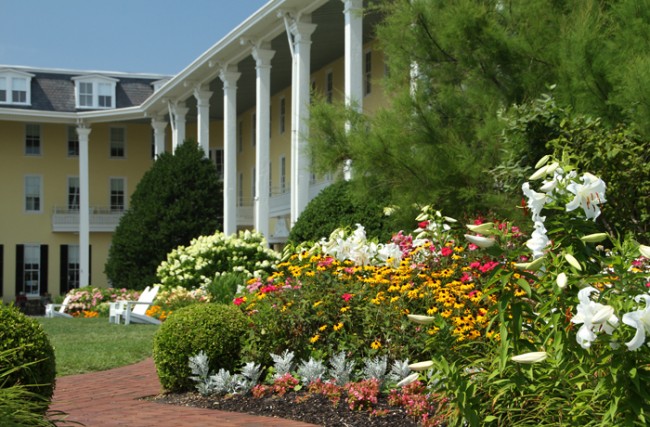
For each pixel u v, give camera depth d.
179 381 8.30
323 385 7.14
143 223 26.72
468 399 4.43
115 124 40.62
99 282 39.59
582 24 8.70
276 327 8.14
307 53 20.30
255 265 19.39
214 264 19.56
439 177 9.67
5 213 38.69
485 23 9.65
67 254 39.34
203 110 29.08
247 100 34.72
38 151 39.47
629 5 8.40
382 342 7.56
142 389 8.84
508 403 4.57
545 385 4.28
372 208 14.52
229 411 7.12
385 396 6.79
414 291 7.27
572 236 4.01
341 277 8.17
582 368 3.94
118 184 40.66
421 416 6.07
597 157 7.38
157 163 28.27
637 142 7.73
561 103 8.72
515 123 8.21
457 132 10.10
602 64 8.43
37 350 5.92
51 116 36.34
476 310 6.69
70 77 39.88
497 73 9.92
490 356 4.92
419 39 10.34
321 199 15.64
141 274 26.45
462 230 8.06
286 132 32.62
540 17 9.61
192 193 27.23
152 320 18.41
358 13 11.40
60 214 38.88
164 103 32.91
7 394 4.52
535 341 4.46
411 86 10.48
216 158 40.31
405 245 8.84
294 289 8.28
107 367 10.84
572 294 3.97
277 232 28.16
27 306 36.22
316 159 10.96
